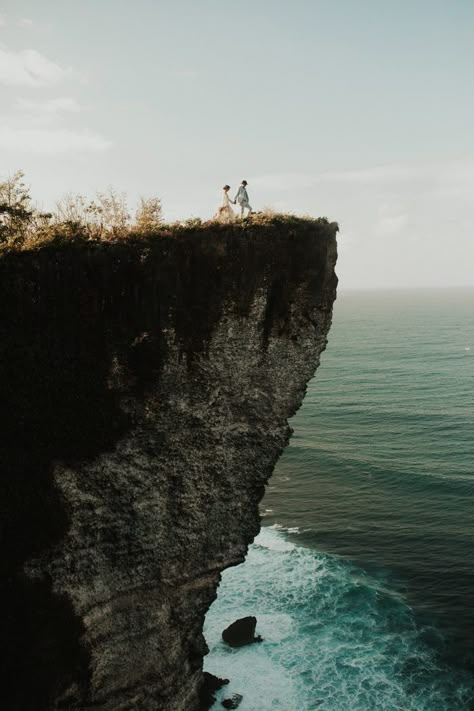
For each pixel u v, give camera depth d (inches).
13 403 692.1
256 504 863.7
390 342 6894.7
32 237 722.8
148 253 724.7
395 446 2780.5
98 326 721.0
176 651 834.2
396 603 1524.4
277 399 836.6
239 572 1678.2
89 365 721.0
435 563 1713.8
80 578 736.3
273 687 1223.5
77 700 738.8
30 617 699.4
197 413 785.6
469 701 1200.8
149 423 758.5
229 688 1210.6
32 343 693.3
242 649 1336.1
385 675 1268.5
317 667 1288.1
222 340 780.6
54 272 692.1
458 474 2372.0
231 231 767.1
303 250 807.7
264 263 784.3
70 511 722.8
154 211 789.9
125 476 752.3
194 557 820.0
